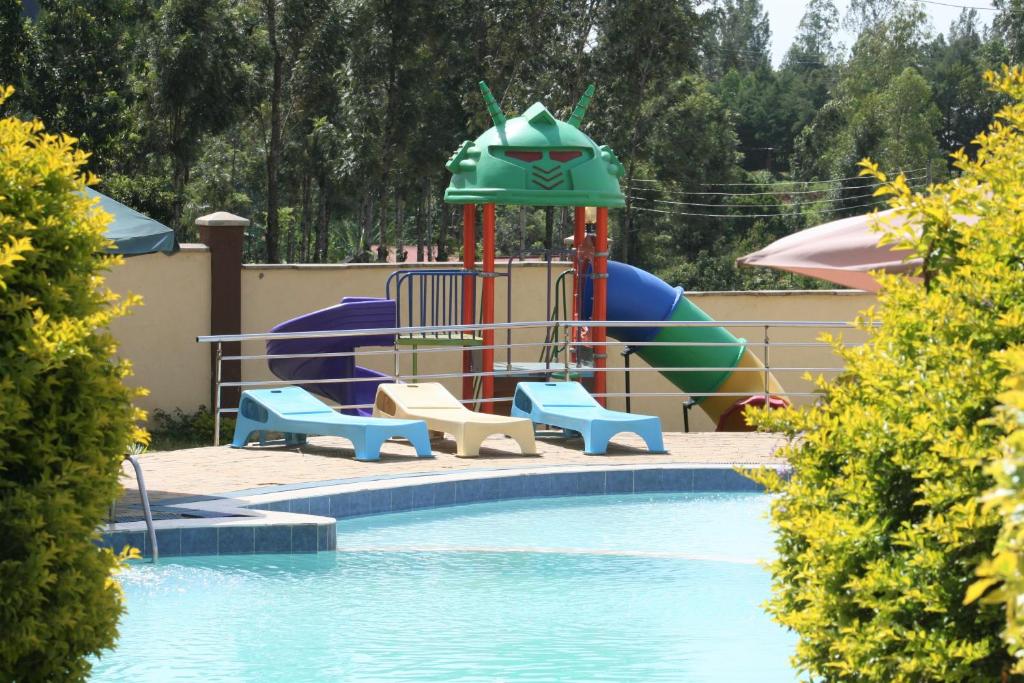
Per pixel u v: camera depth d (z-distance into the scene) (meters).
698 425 20.39
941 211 3.68
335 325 15.86
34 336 3.73
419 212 65.06
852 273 10.90
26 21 40.75
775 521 3.70
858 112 81.50
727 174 78.81
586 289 16.70
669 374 17.98
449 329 13.34
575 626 6.46
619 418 12.55
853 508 3.40
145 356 16.69
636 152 60.97
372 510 9.98
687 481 11.41
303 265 17.97
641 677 5.49
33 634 3.62
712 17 57.56
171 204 41.34
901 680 2.93
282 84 55.16
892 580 3.03
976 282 3.30
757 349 19.34
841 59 112.50
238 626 6.40
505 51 52.81
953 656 2.85
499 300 19.12
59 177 4.07
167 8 46.69
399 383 13.19
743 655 5.89
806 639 3.42
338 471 10.89
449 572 7.83
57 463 3.91
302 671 5.55
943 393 3.13
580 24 54.81
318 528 8.31
